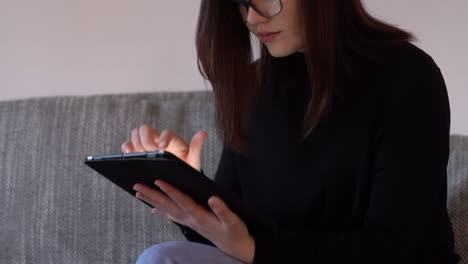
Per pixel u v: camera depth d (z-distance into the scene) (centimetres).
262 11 102
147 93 169
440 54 173
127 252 148
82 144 156
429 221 108
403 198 101
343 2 107
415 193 101
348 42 108
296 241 100
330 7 102
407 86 103
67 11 186
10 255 152
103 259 149
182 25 183
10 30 188
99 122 157
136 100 160
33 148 157
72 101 161
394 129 103
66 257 150
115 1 185
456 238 129
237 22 114
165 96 168
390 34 108
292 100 117
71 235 151
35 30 188
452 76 172
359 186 108
